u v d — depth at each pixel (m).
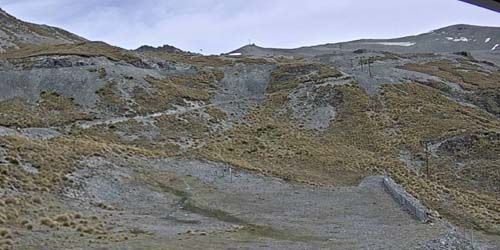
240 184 39.19
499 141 57.22
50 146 36.50
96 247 18.56
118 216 26.39
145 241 20.38
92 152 37.47
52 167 31.55
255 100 78.94
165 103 69.94
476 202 41.47
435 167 53.28
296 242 22.38
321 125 68.25
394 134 62.53
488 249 26.19
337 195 36.59
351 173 48.22
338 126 66.88
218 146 56.44
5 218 21.11
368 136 62.78
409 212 30.61
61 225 21.92
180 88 77.31
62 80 71.19
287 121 70.56
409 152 57.38
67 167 32.53
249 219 28.47
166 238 21.48
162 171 39.19
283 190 38.06
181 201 32.25
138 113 65.38
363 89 77.69
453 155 55.56
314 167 50.00
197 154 48.44
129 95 69.94
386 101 73.19
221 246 20.52
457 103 78.25
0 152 30.92
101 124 60.41
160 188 34.78
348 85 78.06
